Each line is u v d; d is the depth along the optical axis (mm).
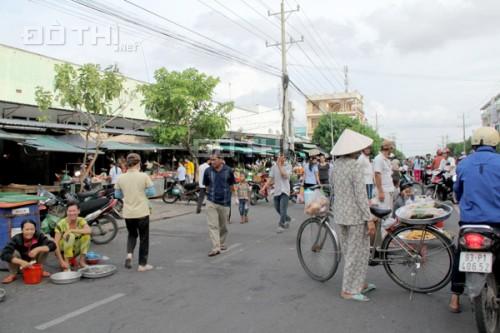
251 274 6312
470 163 4258
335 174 5230
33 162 17141
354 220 5043
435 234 5160
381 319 4469
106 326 4418
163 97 20234
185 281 6000
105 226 9859
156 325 4410
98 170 19578
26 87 16438
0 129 14891
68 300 5258
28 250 6305
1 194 8305
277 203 10250
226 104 22047
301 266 6715
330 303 4973
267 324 4375
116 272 6566
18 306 5074
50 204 9766
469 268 3836
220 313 4715
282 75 24922
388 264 5461
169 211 14328
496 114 49344
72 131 17688
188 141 21125
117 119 20719
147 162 21500
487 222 4016
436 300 5023
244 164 31422
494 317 4043
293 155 29953
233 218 12625
